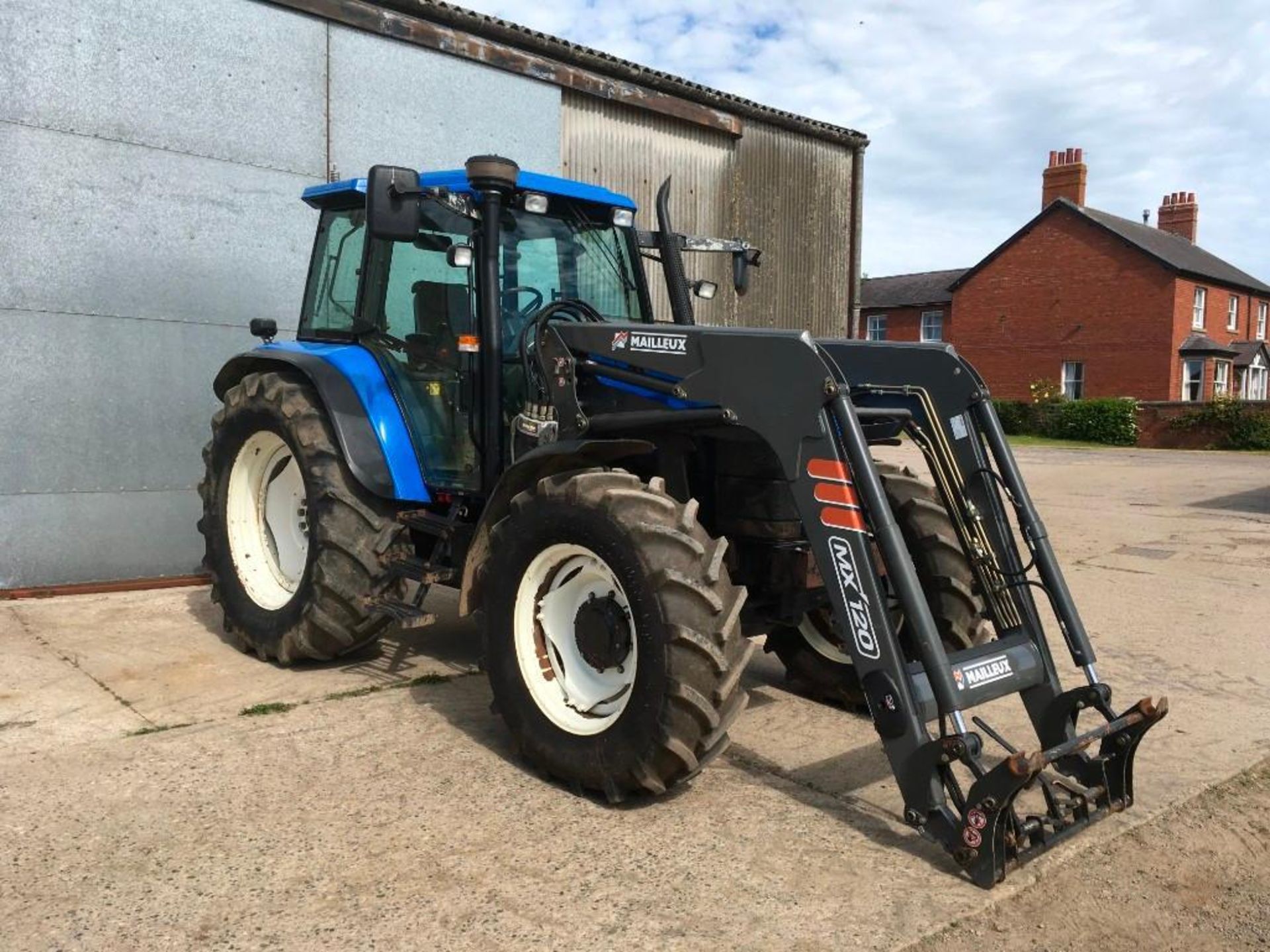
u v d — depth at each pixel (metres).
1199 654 5.44
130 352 6.36
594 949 2.47
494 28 8.06
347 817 3.18
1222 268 32.53
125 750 3.69
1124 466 19.11
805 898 2.74
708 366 3.43
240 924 2.55
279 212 6.96
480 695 4.44
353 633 4.57
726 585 3.19
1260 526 10.27
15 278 5.91
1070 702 3.34
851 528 3.06
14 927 2.53
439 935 2.52
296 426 4.60
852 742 4.00
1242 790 3.64
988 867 2.81
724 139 10.24
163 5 6.35
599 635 3.38
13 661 4.76
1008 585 3.50
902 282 39.78
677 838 3.09
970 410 3.64
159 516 6.54
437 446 4.52
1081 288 31.14
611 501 3.26
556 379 3.92
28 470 6.04
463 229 4.35
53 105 5.97
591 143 9.08
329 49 7.14
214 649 5.07
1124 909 2.80
